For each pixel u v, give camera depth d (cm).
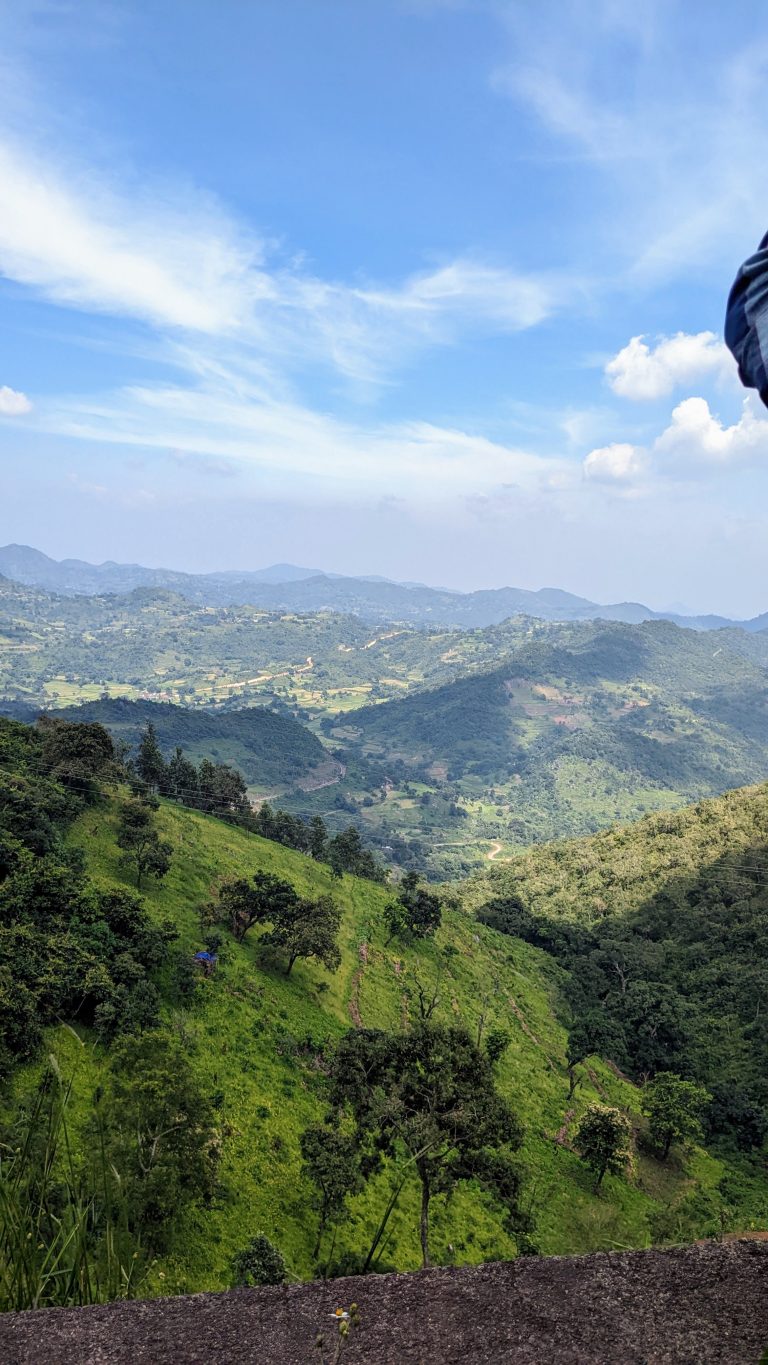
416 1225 3422
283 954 5844
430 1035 2442
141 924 4691
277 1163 3519
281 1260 2645
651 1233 4059
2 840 4703
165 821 7400
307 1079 4366
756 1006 8306
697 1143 5812
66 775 6819
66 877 4628
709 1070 7238
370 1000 6059
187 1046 4081
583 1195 4347
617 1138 4497
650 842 14038
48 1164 288
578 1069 6569
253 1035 4556
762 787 14688
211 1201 2995
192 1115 2528
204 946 5319
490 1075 2408
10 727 7744
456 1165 2338
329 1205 3134
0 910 4094
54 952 3866
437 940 8212
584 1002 8362
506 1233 3609
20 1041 3092
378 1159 2928
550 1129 5131
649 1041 7462
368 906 8181
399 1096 2386
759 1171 5459
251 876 7112
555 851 15400
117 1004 3731
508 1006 7419
